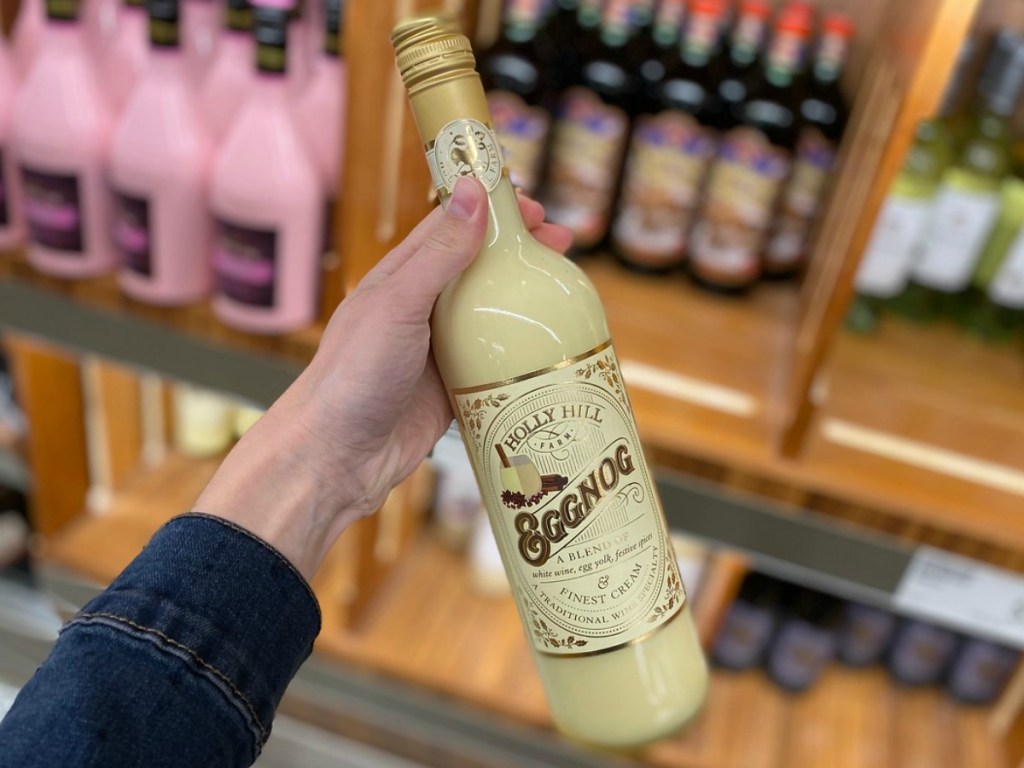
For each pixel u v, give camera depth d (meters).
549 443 0.59
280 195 0.94
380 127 0.85
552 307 0.59
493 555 1.42
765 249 1.30
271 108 0.95
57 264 1.04
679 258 1.28
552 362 0.58
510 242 0.60
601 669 0.63
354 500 0.63
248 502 0.56
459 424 0.62
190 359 1.04
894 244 1.16
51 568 1.33
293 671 0.54
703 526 0.95
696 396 1.01
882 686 1.42
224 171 0.96
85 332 1.07
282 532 0.57
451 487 1.47
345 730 1.39
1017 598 0.90
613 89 1.21
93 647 0.48
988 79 1.12
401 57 0.57
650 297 1.23
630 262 1.27
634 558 0.62
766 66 1.22
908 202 1.14
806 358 0.91
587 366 0.60
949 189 1.17
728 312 1.22
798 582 1.37
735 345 1.13
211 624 0.50
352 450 0.60
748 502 0.93
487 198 0.57
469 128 0.57
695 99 1.19
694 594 1.26
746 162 1.18
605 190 1.24
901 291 1.25
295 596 0.54
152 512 1.38
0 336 1.35
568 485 0.60
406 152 0.79
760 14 1.21
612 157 1.22
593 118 1.19
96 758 0.45
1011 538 0.87
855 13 1.29
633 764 1.28
